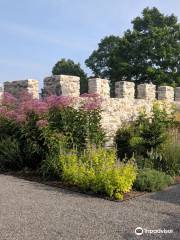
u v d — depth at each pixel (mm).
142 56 35281
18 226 6750
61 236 6363
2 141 12219
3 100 12922
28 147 11500
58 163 10586
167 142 12891
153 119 13867
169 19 38250
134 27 38594
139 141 13031
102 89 14812
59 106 11594
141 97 17469
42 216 7332
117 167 9625
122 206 8258
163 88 18594
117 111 15375
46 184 10156
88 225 6922
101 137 12109
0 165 12039
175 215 7680
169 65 35000
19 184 10023
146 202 8641
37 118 11438
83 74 44469
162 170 11781
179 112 17344
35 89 14289
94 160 10109
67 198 8758
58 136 11016
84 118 11773
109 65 37344
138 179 9875
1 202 8172
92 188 9242
